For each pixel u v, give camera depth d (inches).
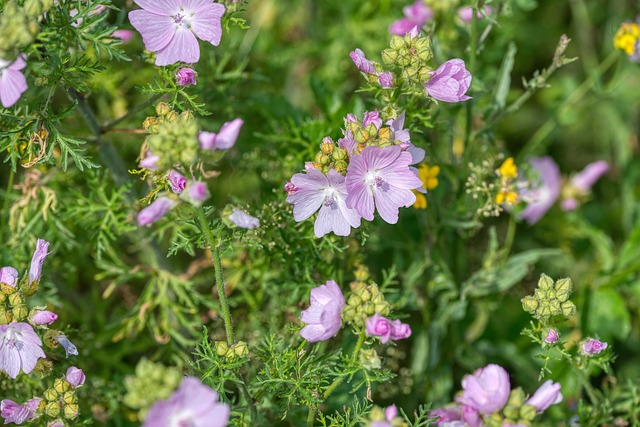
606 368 33.2
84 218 36.7
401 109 32.7
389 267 39.2
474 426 30.1
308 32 46.0
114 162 36.2
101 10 33.8
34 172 36.4
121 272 37.1
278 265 36.3
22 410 31.7
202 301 37.3
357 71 44.3
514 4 42.5
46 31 30.6
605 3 48.5
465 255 40.5
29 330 31.0
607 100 46.2
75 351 32.0
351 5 43.9
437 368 39.2
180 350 37.9
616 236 45.5
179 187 30.0
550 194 43.8
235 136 29.7
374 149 30.9
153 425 27.2
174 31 32.2
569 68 48.4
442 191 36.9
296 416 34.6
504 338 41.2
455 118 39.4
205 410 27.4
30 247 36.9
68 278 40.2
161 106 31.9
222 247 32.7
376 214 36.0
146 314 38.0
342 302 30.8
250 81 43.2
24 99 33.3
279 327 36.8
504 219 44.1
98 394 37.7
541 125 47.0
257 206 35.3
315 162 31.7
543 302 32.0
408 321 39.9
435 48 36.5
